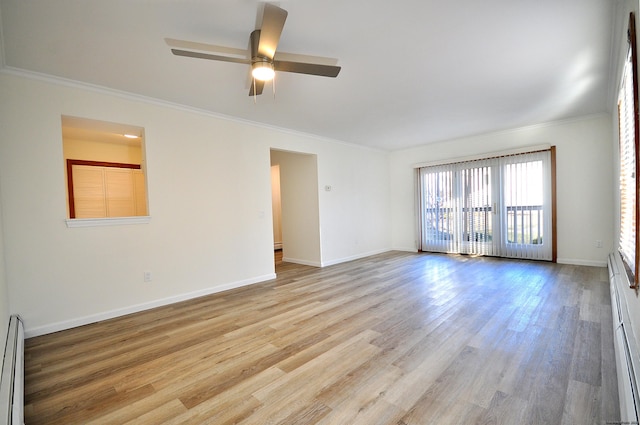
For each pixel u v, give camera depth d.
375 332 2.59
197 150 3.89
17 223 2.65
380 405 1.65
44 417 1.63
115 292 3.19
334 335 2.55
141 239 3.39
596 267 4.60
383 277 4.54
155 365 2.15
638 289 1.58
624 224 2.59
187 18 2.06
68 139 4.89
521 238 5.33
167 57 2.55
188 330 2.77
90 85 3.04
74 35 2.20
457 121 4.73
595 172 4.66
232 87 3.19
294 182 5.96
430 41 2.42
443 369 1.98
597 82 3.29
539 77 3.14
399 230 7.16
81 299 2.98
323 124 4.71
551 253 5.03
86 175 5.05
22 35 2.17
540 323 2.63
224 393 1.80
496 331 2.52
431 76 3.06
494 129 5.33
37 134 2.77
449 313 2.96
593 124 4.63
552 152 4.95
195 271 3.83
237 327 2.81
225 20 2.09
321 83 3.15
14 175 2.64
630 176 2.11
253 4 1.93
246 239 4.39
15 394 1.51
